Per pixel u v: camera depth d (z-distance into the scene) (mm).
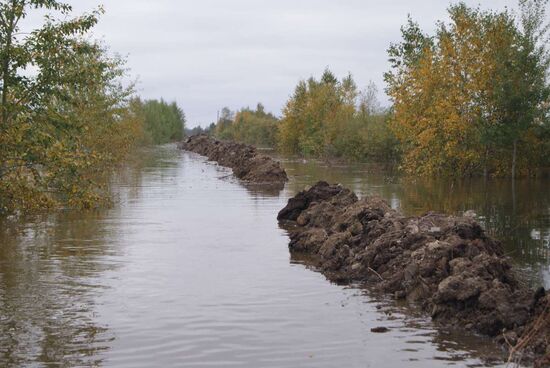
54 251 16016
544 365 8359
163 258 15312
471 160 38750
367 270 13500
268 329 10055
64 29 21234
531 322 9633
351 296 12070
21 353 8930
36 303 11398
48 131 21438
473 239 13961
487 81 37125
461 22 38812
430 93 39312
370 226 16016
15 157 19766
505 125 36625
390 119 44656
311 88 76625
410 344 9383
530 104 36750
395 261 13305
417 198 27734
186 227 20016
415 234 13945
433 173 39844
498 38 37750
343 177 40656
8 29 20359
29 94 21156
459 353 8992
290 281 13164
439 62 39594
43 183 20438
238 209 24594
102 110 41625
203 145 85438
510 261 14164
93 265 14469
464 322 10188
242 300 11695
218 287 12602
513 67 36844
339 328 10117
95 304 11359
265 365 8586
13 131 19312
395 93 41531
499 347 9242
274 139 97750
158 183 36094
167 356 8891
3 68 20312
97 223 20641
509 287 10781
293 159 65000
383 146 50906
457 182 36688
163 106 146625
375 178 39625
